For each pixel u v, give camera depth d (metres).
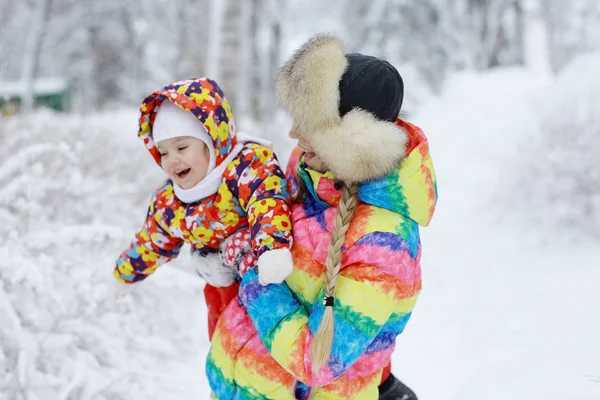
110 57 25.12
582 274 5.25
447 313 4.68
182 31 15.11
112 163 5.59
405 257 1.81
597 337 3.66
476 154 11.55
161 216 2.16
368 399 1.94
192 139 2.07
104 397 3.05
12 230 3.51
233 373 1.96
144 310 3.90
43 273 3.28
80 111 8.89
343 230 1.79
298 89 1.80
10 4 24.31
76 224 4.23
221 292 2.12
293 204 2.02
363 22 22.27
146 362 3.53
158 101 2.15
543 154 7.11
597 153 6.66
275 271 1.79
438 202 9.05
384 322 1.80
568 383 3.01
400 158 1.79
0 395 2.84
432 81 22.09
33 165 4.03
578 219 6.55
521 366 3.38
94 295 3.34
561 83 10.73
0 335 2.97
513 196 7.46
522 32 27.61
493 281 5.39
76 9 24.38
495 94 17.64
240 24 10.66
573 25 32.81
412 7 22.00
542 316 4.24
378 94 1.82
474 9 28.28
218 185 2.06
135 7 26.20
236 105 10.66
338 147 1.75
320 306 1.80
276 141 8.35
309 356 1.77
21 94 22.41
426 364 3.79
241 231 2.05
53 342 3.08
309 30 31.08
